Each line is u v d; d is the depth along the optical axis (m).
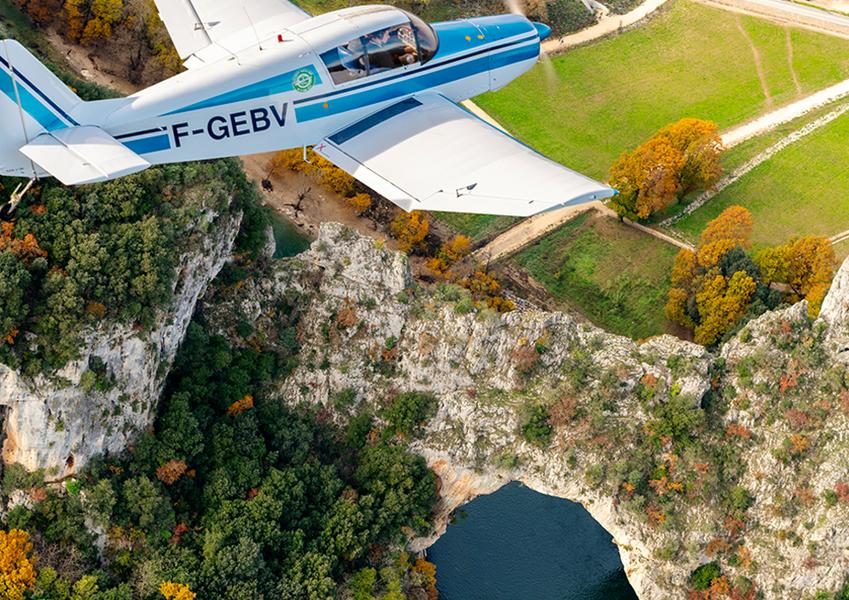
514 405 145.75
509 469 143.75
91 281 126.06
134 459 133.38
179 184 134.88
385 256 149.12
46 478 128.75
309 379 146.88
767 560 141.12
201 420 138.75
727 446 145.62
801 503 142.38
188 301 136.75
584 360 148.62
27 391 124.00
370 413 146.50
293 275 150.38
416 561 144.12
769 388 146.75
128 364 130.25
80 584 124.12
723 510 143.12
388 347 148.12
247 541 129.12
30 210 127.81
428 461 143.75
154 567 127.19
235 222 141.62
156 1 118.25
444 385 147.00
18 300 122.69
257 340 147.62
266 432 143.00
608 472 142.75
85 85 142.62
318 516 137.12
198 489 135.62
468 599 147.25
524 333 147.88
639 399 146.88
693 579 142.50
